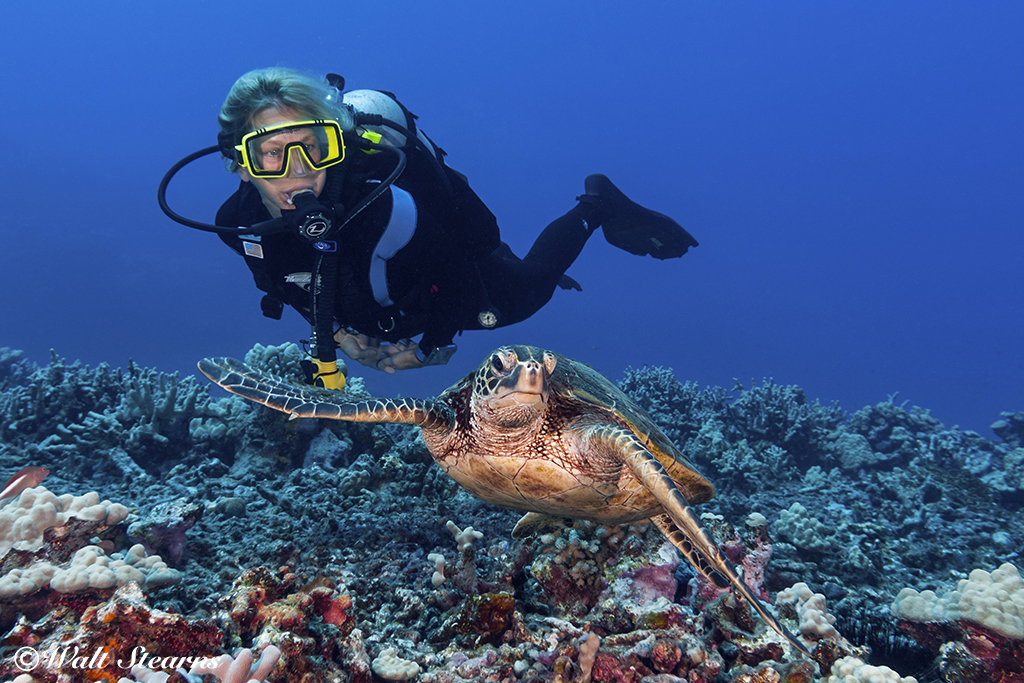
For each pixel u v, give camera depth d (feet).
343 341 4.51
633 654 2.81
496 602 2.97
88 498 3.20
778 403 8.45
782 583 4.37
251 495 4.39
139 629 2.39
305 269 3.93
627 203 7.61
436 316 4.39
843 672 2.87
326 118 3.57
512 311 5.68
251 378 3.59
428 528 4.20
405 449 5.22
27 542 2.98
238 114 3.54
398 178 4.01
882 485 6.99
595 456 3.20
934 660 3.36
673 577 3.31
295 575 3.01
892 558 5.07
